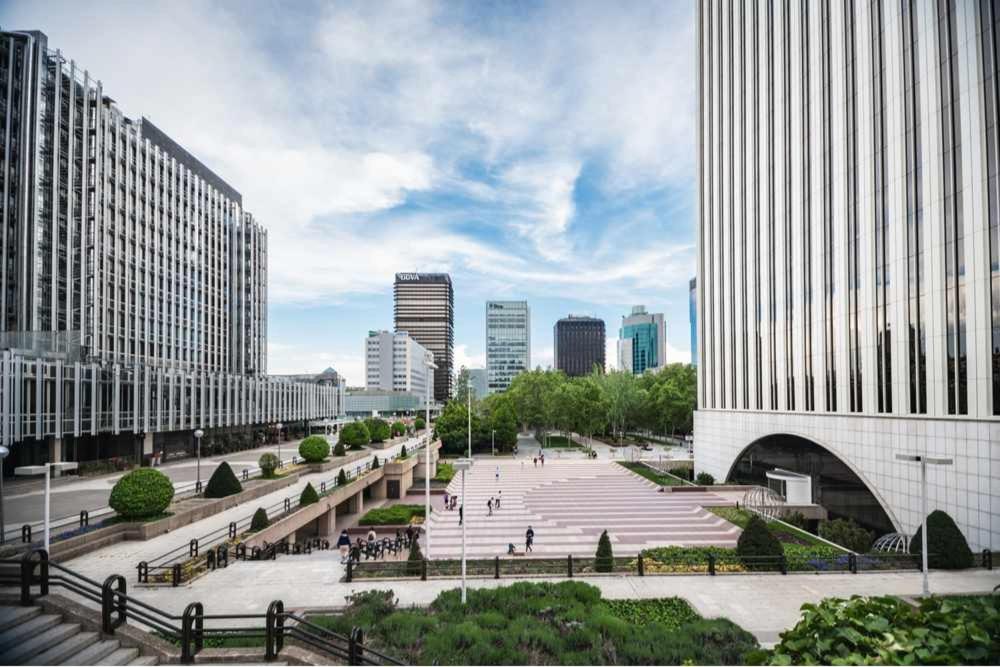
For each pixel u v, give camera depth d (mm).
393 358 192250
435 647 11211
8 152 44812
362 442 54906
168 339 66000
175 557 19344
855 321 28938
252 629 9508
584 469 53906
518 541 26703
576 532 28422
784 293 36188
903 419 25219
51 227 47312
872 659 5465
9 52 45531
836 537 25047
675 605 15141
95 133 52625
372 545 23875
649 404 80000
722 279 45531
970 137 21672
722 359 45250
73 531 20875
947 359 22688
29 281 45000
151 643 9305
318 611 14477
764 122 38906
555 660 11109
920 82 24312
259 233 92875
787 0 36062
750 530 19844
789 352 35469
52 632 9047
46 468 17828
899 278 25578
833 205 30938
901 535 23562
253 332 89625
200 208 74438
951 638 5691
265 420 70875
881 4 26953
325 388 99625
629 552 24281
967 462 21578
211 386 57969
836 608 6332
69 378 40375
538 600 14492
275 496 32312
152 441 50469
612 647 11688
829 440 31031
